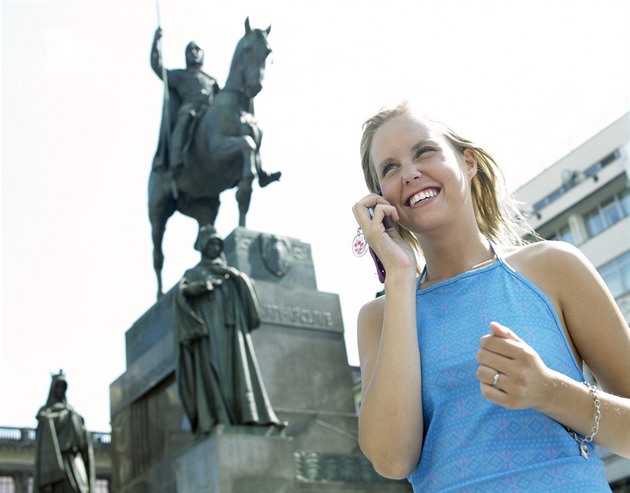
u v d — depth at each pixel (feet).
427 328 6.17
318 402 37.17
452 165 6.59
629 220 83.61
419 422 5.93
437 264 6.69
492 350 5.23
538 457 5.50
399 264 6.32
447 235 6.56
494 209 7.32
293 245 40.06
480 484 5.50
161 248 41.37
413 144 6.62
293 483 31.60
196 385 32.76
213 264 34.63
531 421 5.56
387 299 6.24
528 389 5.22
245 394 32.24
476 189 7.35
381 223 6.54
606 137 80.38
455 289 6.23
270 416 32.50
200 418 32.07
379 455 5.95
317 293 39.63
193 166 40.57
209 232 35.37
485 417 5.65
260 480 31.04
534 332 5.87
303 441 35.88
